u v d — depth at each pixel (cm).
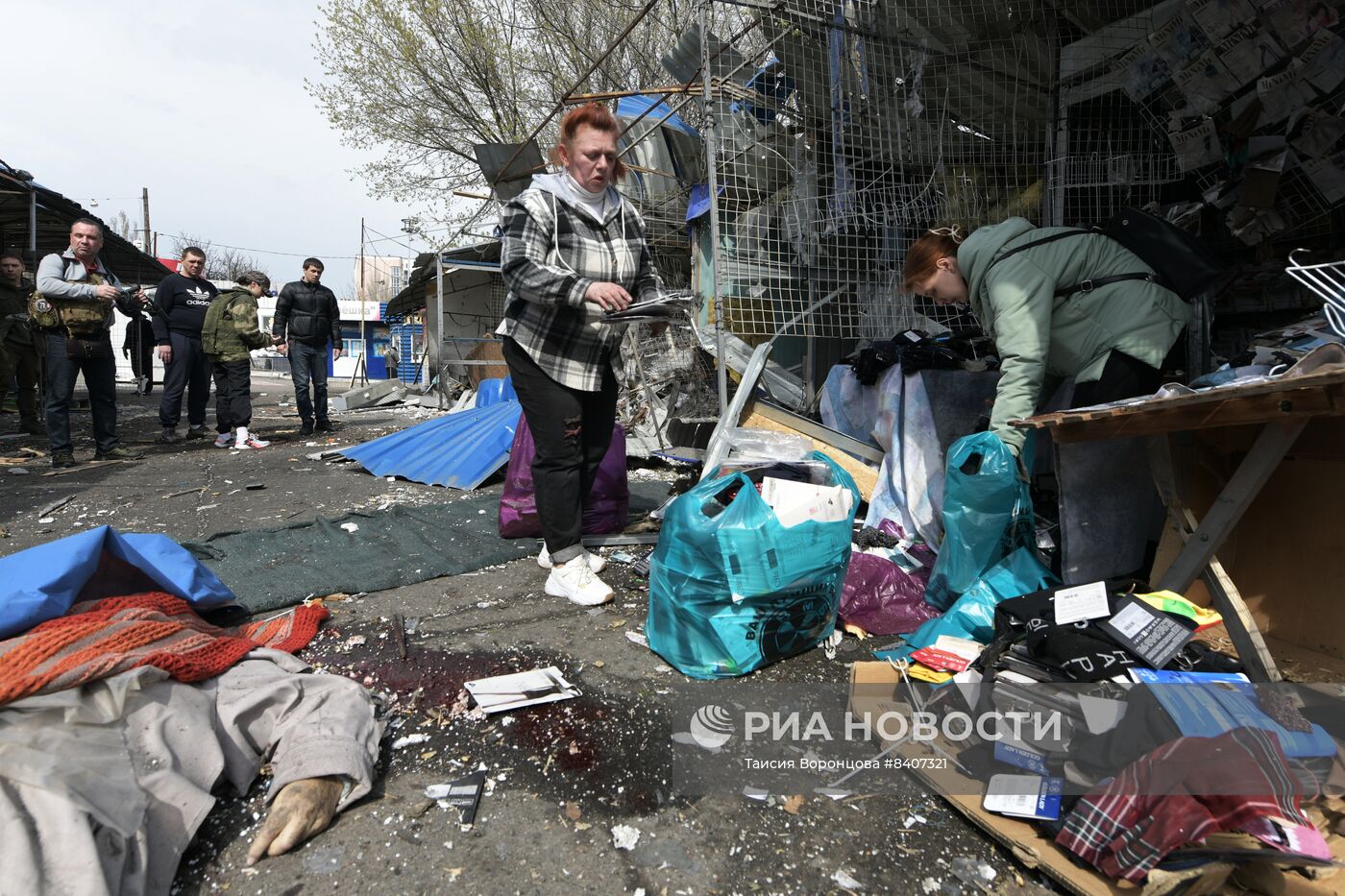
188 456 650
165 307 720
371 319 2961
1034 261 247
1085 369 253
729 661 221
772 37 472
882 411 372
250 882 140
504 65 1483
